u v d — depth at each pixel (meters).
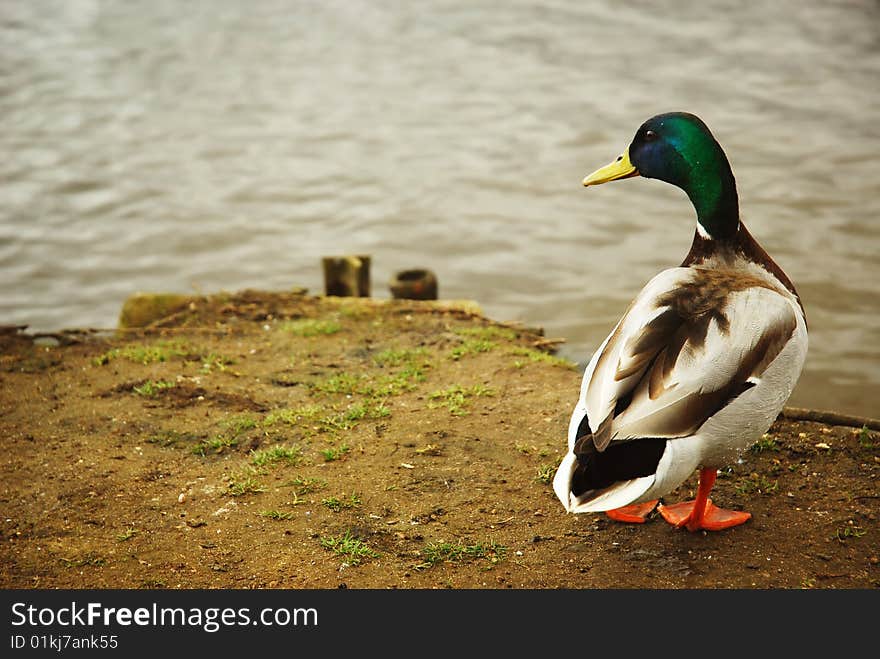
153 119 19.03
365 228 14.47
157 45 23.94
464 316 7.91
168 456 5.75
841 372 10.39
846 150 16.70
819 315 11.57
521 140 17.69
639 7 27.20
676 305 4.30
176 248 13.93
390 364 6.93
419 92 20.50
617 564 4.70
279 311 8.08
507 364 6.86
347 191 15.71
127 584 4.58
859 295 11.95
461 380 6.62
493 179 16.06
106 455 5.73
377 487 5.33
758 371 4.21
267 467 5.56
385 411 6.14
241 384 6.69
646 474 4.01
